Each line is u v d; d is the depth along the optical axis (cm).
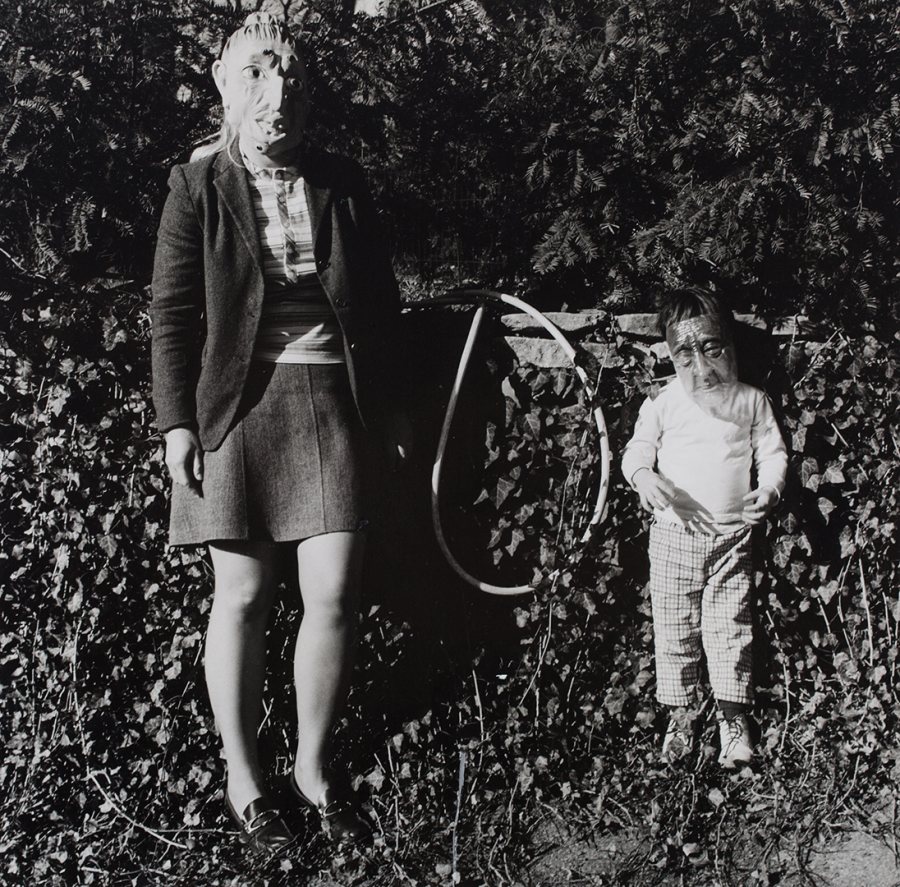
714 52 304
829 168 296
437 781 269
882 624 294
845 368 288
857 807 256
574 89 313
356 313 242
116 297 277
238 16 326
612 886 234
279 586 282
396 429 264
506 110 323
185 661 277
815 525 294
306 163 246
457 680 290
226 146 244
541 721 283
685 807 252
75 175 295
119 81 304
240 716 246
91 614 274
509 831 252
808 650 295
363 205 251
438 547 293
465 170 343
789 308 303
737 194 289
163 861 254
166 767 274
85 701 274
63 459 273
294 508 239
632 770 270
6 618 277
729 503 275
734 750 274
